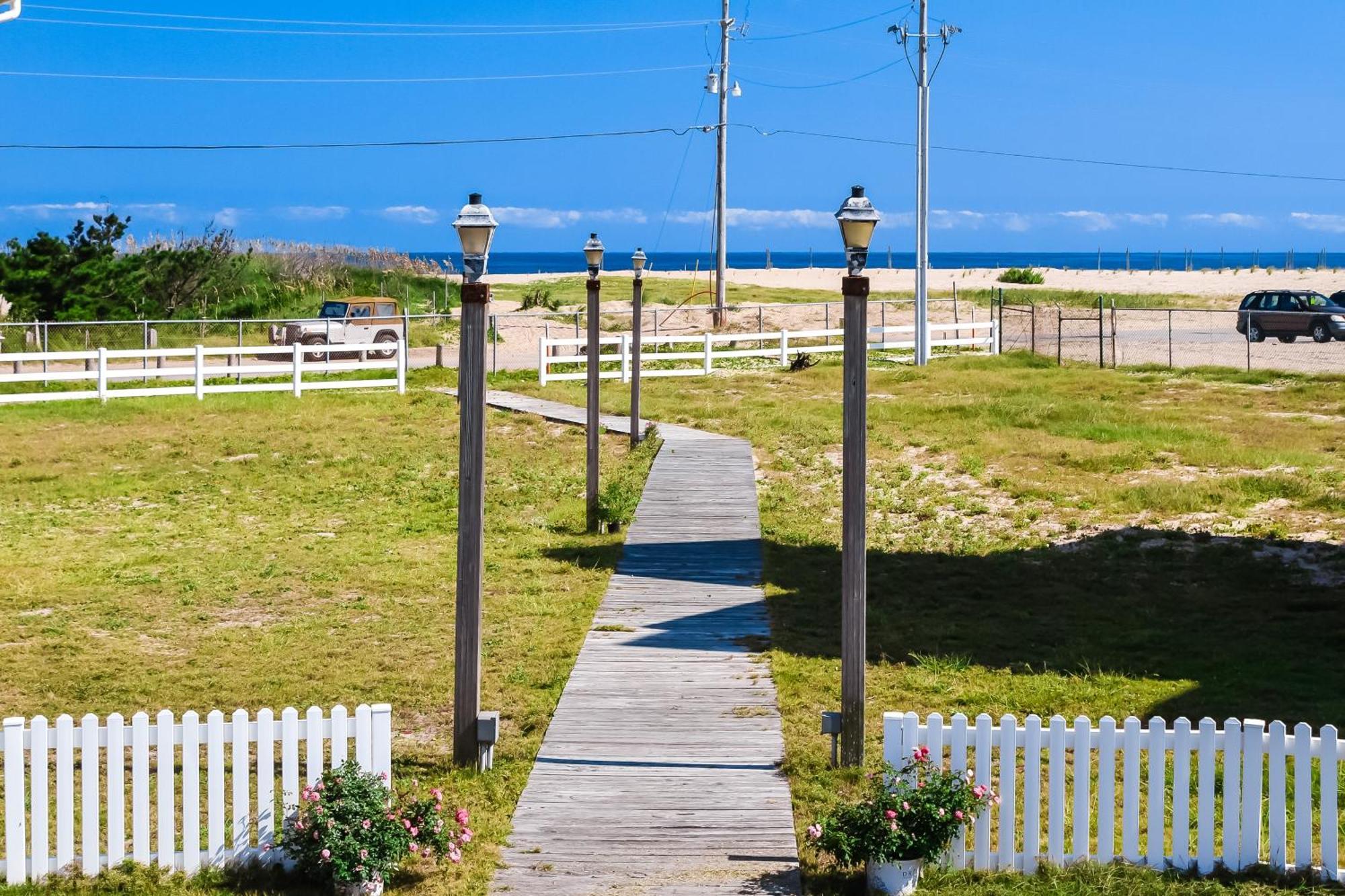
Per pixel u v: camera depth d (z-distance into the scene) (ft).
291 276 178.09
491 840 28.19
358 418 97.81
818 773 32.01
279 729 37.27
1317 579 52.21
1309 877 26.11
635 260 85.87
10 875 26.61
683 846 27.86
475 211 32.48
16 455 85.15
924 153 123.65
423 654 45.03
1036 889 25.76
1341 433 82.74
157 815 29.27
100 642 46.70
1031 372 115.44
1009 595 51.75
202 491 77.87
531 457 86.53
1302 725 26.20
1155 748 26.71
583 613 49.37
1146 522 62.85
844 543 32.50
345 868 25.31
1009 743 26.81
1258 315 149.28
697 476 77.20
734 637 45.60
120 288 150.71
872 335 155.53
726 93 157.79
